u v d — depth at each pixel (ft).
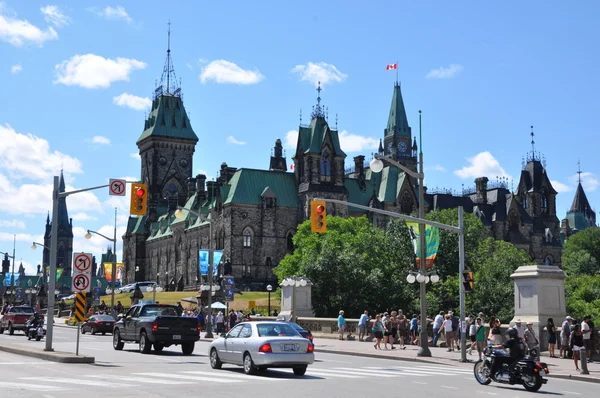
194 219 611.47
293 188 557.74
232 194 536.83
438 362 146.20
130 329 156.25
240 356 110.22
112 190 150.41
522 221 654.94
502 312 318.86
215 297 334.85
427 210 606.14
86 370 108.78
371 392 87.30
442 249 357.61
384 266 358.02
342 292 338.54
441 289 337.93
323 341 216.33
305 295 252.01
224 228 539.70
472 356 160.35
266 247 536.42
